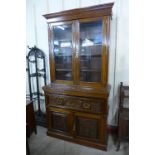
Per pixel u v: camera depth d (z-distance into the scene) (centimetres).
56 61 205
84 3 207
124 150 183
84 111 181
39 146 193
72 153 179
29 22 258
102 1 196
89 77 188
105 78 174
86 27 180
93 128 182
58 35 199
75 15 173
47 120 213
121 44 197
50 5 233
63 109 195
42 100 273
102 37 167
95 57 183
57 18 185
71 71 199
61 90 186
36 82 272
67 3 219
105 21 161
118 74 207
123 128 175
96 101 171
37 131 232
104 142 180
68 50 199
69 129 198
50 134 215
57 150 185
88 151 182
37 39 258
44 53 257
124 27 192
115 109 219
